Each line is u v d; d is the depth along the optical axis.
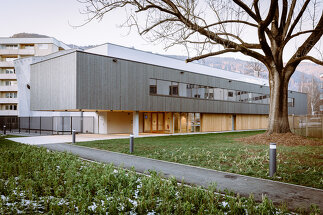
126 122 25.20
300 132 22.98
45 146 13.29
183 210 3.89
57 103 19.30
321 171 7.17
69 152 10.71
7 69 51.97
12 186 4.95
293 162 8.48
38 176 5.68
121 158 9.45
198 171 7.26
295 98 43.31
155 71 22.38
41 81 21.75
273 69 14.89
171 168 7.66
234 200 4.32
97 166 6.84
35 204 4.19
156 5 9.54
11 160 7.63
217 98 29.17
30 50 51.50
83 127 26.67
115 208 3.92
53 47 52.16
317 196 5.02
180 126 25.38
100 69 18.48
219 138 17.98
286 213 3.95
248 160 8.64
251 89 34.97
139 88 21.03
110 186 5.13
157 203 4.32
